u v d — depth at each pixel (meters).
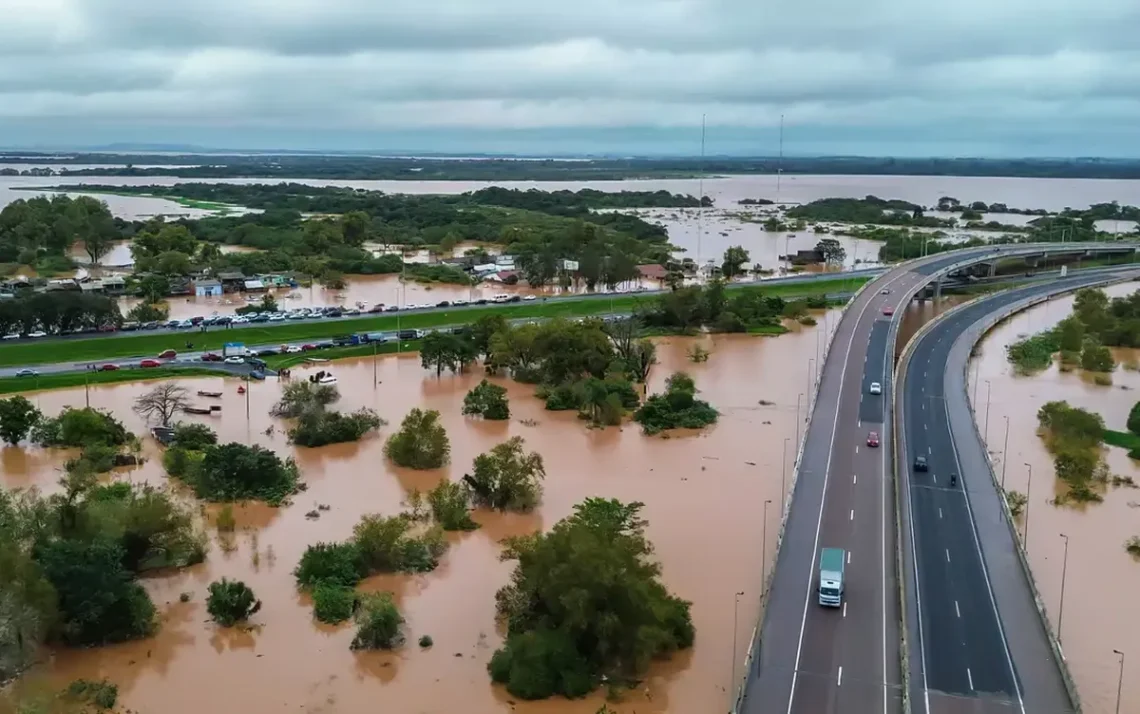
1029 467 142.12
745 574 106.94
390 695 84.75
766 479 138.12
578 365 190.75
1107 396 186.12
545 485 135.50
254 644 93.19
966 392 178.38
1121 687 84.69
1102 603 100.19
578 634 88.06
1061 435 154.62
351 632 95.62
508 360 197.25
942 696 79.81
